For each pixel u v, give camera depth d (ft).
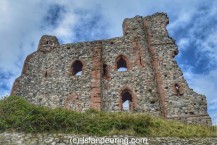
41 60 82.12
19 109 45.50
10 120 42.63
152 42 77.77
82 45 81.92
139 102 66.23
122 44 79.15
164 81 68.85
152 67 72.69
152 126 46.93
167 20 83.05
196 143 40.60
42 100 72.18
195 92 65.62
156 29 80.94
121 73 72.69
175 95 65.92
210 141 41.60
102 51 79.00
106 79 72.28
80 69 83.20
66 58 80.28
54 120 43.21
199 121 60.54
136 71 72.18
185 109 63.21
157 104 65.36
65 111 47.06
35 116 43.34
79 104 68.39
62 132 41.45
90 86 70.95
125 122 45.93
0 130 41.11
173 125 49.83
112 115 49.85
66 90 72.43
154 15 84.48
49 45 86.07
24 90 74.74
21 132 40.50
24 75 77.87
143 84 69.26
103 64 76.23
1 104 46.96
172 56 73.61
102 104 67.46
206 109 62.64
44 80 76.69
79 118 45.32
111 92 69.41
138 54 75.56
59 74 76.89
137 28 82.17
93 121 45.21
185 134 44.01
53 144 37.32
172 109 63.77
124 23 85.46
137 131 43.96
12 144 36.99
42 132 40.86
